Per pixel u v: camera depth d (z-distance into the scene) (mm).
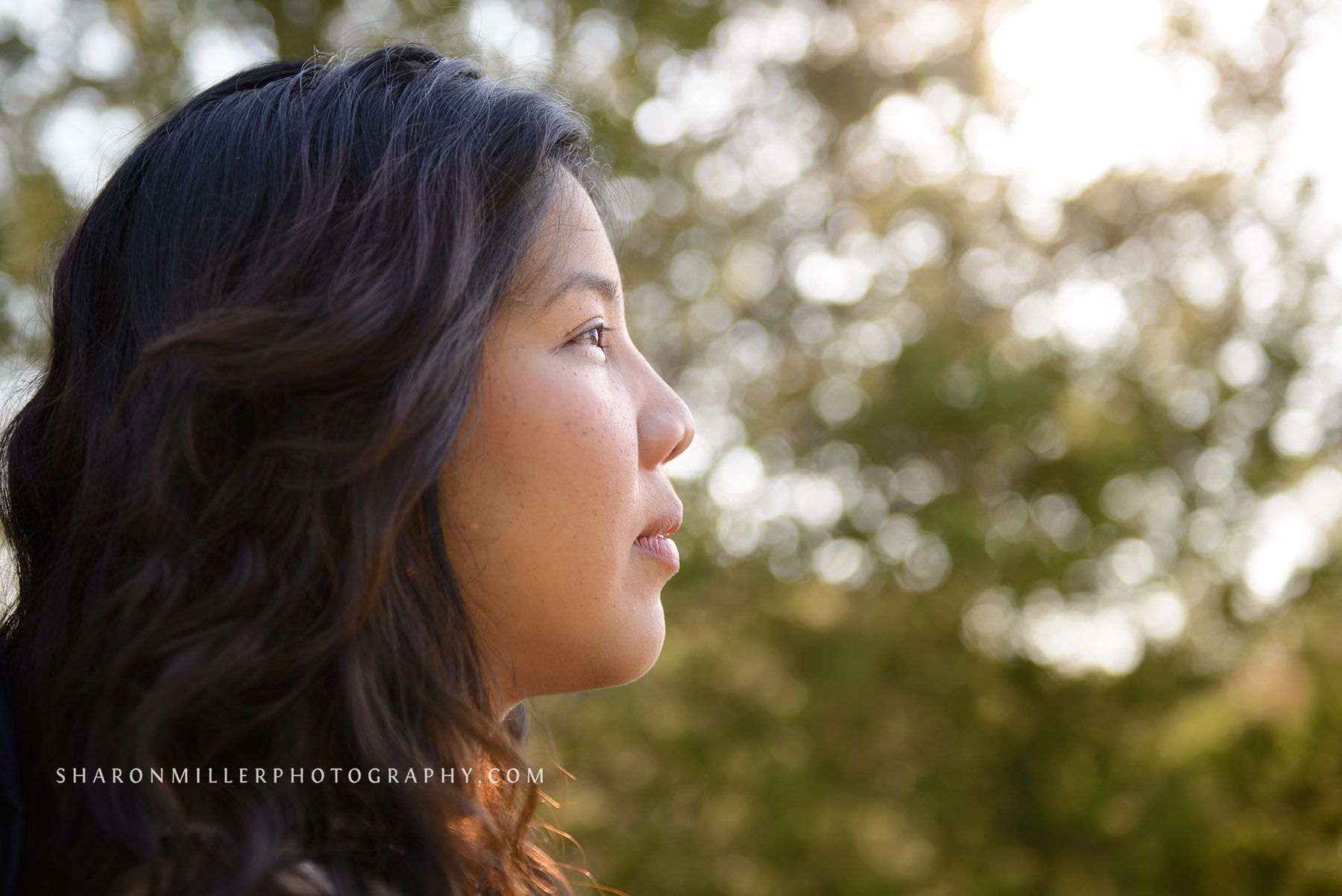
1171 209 6719
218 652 812
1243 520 6453
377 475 865
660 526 1041
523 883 1084
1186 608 6617
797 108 6590
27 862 811
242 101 1005
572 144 1082
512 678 998
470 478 938
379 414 880
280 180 948
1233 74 6371
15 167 4457
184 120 1023
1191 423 6539
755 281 6590
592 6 5367
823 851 6242
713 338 6418
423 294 902
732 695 6410
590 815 5977
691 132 6035
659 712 6129
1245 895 5883
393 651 888
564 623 959
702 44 5574
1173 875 6125
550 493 944
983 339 6527
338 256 914
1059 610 6457
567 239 1002
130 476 905
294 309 899
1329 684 6102
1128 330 6676
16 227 4105
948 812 6613
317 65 1077
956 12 6543
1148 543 6402
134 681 817
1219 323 6664
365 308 875
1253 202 6617
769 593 6379
